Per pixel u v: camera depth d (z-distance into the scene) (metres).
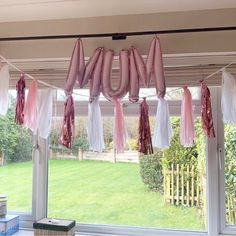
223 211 1.89
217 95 1.92
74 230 1.87
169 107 1.93
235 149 1.92
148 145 1.64
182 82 1.85
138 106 1.95
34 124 1.75
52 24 1.88
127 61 1.66
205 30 1.66
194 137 1.69
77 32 1.85
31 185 2.12
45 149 2.11
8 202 2.14
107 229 2.00
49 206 2.11
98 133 1.71
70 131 1.69
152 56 1.63
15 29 1.91
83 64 1.68
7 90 1.77
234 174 1.91
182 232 1.93
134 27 1.79
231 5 1.69
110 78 1.68
